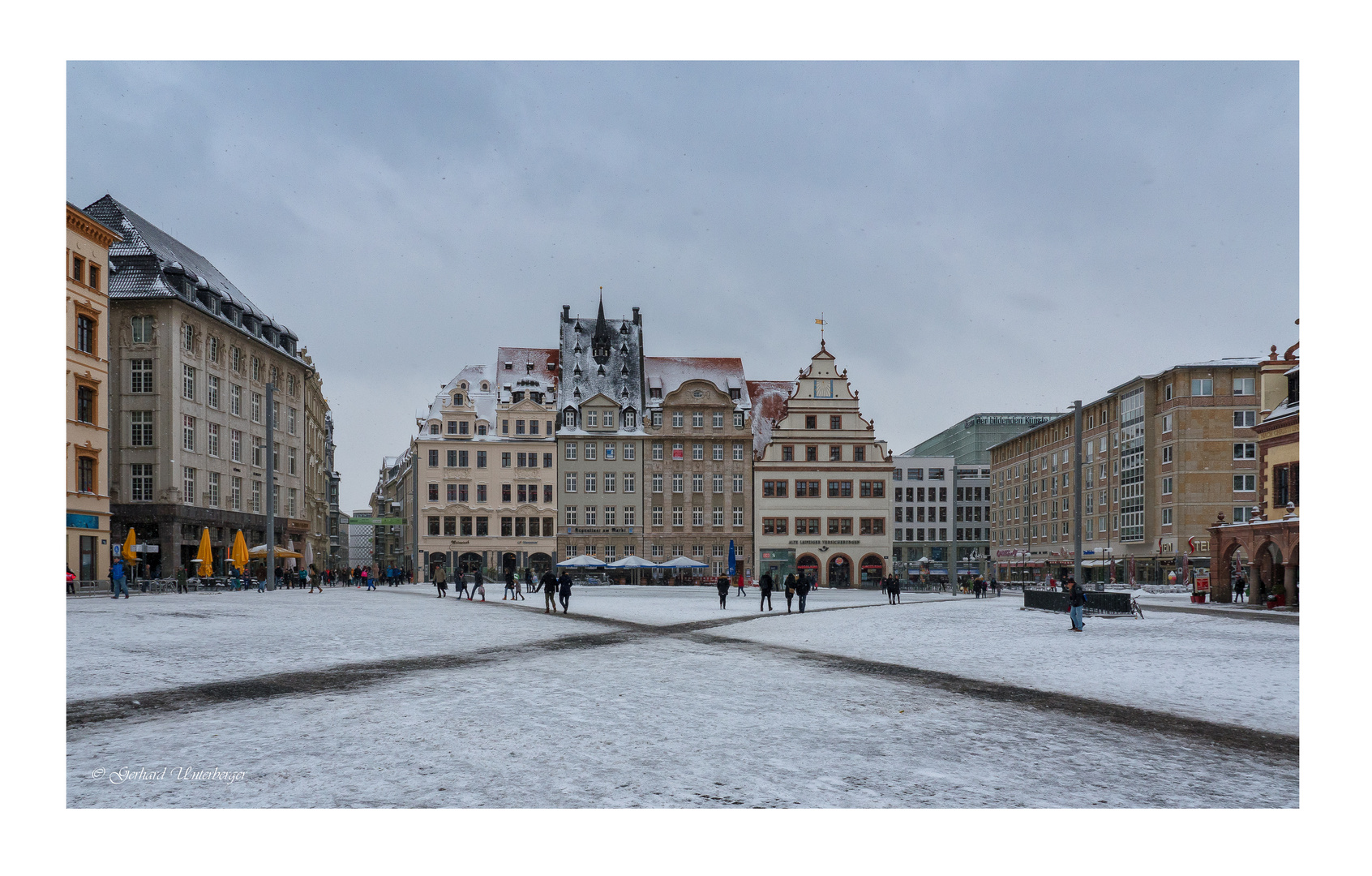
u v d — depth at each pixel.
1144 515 90.00
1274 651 23.36
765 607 43.38
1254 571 43.84
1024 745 11.77
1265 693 16.33
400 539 149.88
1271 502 44.41
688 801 9.11
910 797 9.37
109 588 53.56
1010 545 127.81
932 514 148.75
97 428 55.41
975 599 60.53
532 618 34.12
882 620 34.69
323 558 106.44
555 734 11.95
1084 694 16.11
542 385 105.06
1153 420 89.31
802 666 19.58
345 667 18.55
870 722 13.12
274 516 82.69
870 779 9.98
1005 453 130.50
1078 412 42.28
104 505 55.97
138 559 59.19
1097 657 21.92
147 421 65.69
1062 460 110.44
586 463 101.62
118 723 12.49
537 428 102.12
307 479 94.69
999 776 10.24
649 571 98.94
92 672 16.95
